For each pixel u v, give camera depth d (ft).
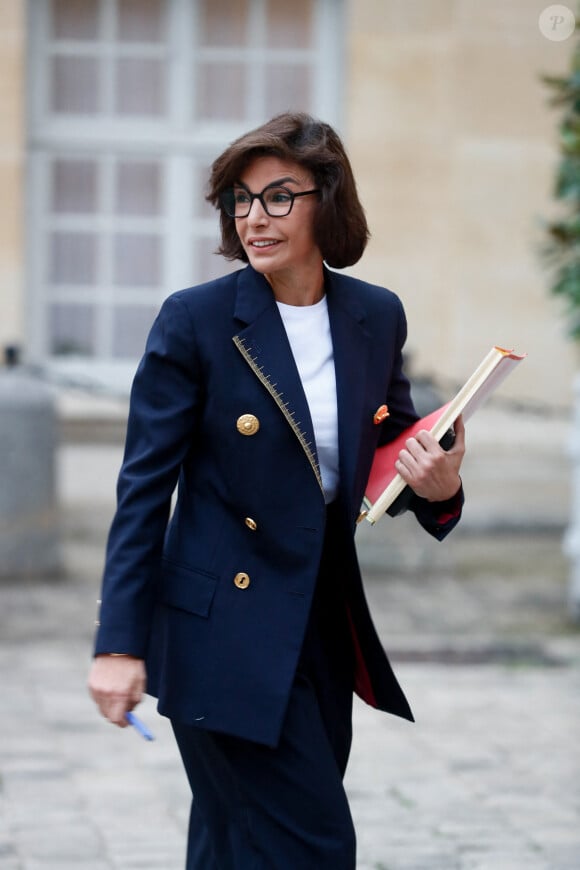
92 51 65.51
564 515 60.03
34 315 66.08
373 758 30.09
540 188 63.26
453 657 39.45
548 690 36.09
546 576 51.06
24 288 64.90
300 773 16.17
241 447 16.43
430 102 63.31
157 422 16.43
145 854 24.44
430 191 63.52
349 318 17.07
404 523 50.60
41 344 66.18
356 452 16.62
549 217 63.31
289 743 16.22
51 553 48.26
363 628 16.97
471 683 36.70
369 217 63.52
